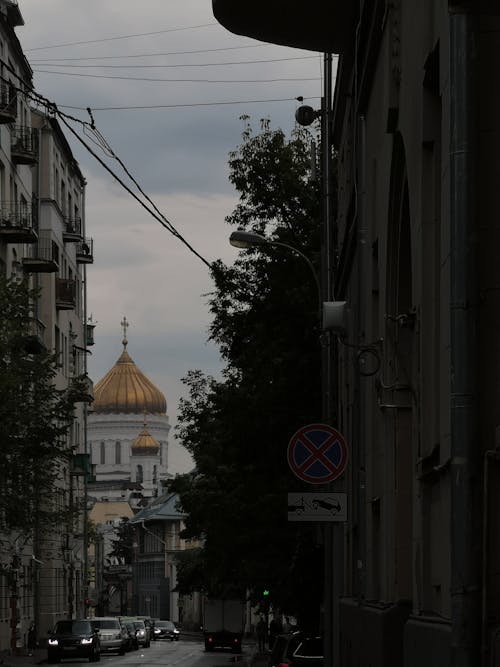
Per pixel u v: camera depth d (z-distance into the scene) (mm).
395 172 27828
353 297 48344
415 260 23641
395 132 27203
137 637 162250
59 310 148500
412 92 24062
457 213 16109
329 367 55406
